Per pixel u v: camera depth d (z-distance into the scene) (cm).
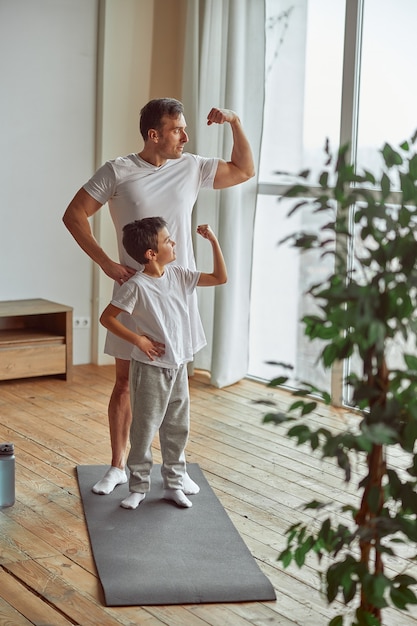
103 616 281
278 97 547
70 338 561
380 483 210
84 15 585
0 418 487
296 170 541
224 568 312
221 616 283
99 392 545
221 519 355
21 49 568
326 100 519
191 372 585
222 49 552
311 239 198
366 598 203
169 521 352
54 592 295
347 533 208
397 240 195
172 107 357
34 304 569
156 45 605
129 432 391
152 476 401
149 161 366
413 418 196
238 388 559
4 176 572
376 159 489
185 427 368
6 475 362
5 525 347
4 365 544
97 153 602
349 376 207
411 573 312
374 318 192
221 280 359
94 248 362
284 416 204
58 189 592
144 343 344
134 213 360
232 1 530
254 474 411
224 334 554
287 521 356
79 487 387
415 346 202
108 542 331
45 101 580
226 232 545
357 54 494
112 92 595
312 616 284
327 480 404
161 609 287
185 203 366
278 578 309
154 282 349
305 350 543
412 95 468
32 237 587
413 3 465
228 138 545
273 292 562
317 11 520
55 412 500
